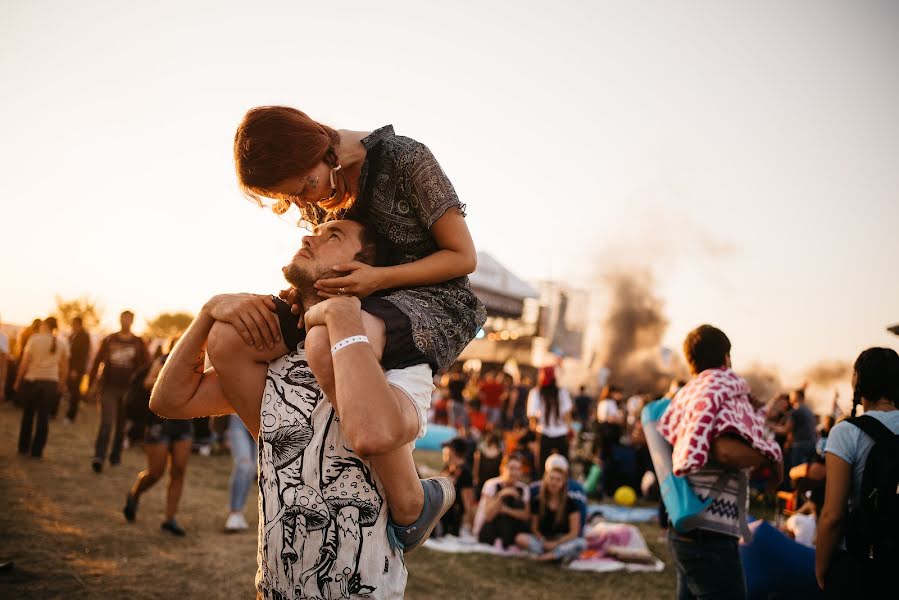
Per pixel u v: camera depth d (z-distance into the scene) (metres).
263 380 1.71
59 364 9.07
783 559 3.87
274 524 1.58
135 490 6.01
